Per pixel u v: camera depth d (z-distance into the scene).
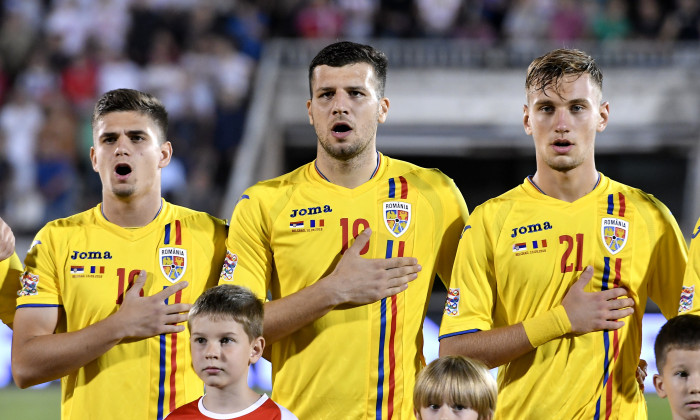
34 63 53.91
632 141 54.66
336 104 15.51
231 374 14.41
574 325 14.86
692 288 15.14
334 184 16.14
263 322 15.16
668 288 16.00
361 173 16.11
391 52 55.50
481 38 56.00
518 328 15.07
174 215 16.70
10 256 17.19
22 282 16.25
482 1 56.62
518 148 55.22
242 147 49.41
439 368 14.21
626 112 54.69
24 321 15.90
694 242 15.42
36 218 49.38
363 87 15.61
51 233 16.48
